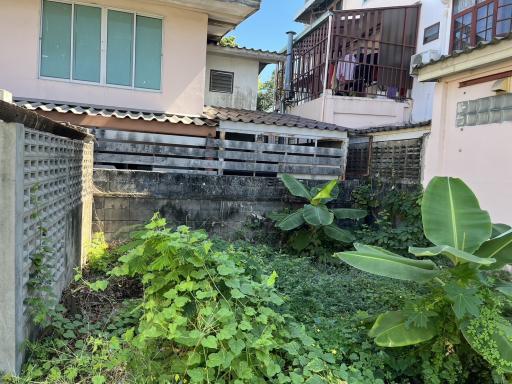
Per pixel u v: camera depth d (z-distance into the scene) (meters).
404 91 10.13
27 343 2.58
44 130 3.15
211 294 2.52
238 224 6.82
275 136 7.77
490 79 5.48
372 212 7.45
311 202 6.46
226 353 2.26
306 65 11.22
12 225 2.42
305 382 2.49
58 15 7.10
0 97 2.37
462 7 8.98
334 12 9.55
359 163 8.53
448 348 3.07
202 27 7.82
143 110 7.66
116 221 6.21
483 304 2.94
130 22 7.44
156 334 2.33
